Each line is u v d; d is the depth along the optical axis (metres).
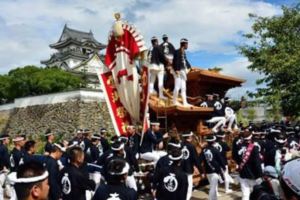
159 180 6.80
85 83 52.34
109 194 5.06
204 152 10.95
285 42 20.88
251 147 10.00
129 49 13.20
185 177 6.72
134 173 10.56
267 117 23.95
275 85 20.64
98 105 40.00
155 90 15.14
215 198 10.89
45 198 3.14
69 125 38.69
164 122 14.93
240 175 10.11
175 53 14.05
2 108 46.34
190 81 15.95
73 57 59.38
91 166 9.72
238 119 21.67
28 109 43.03
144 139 11.73
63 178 6.38
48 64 62.22
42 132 40.47
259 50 21.19
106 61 13.79
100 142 13.23
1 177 11.77
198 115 14.79
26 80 48.81
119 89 13.48
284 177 2.23
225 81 16.39
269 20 21.42
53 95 41.31
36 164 3.15
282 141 11.73
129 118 13.52
